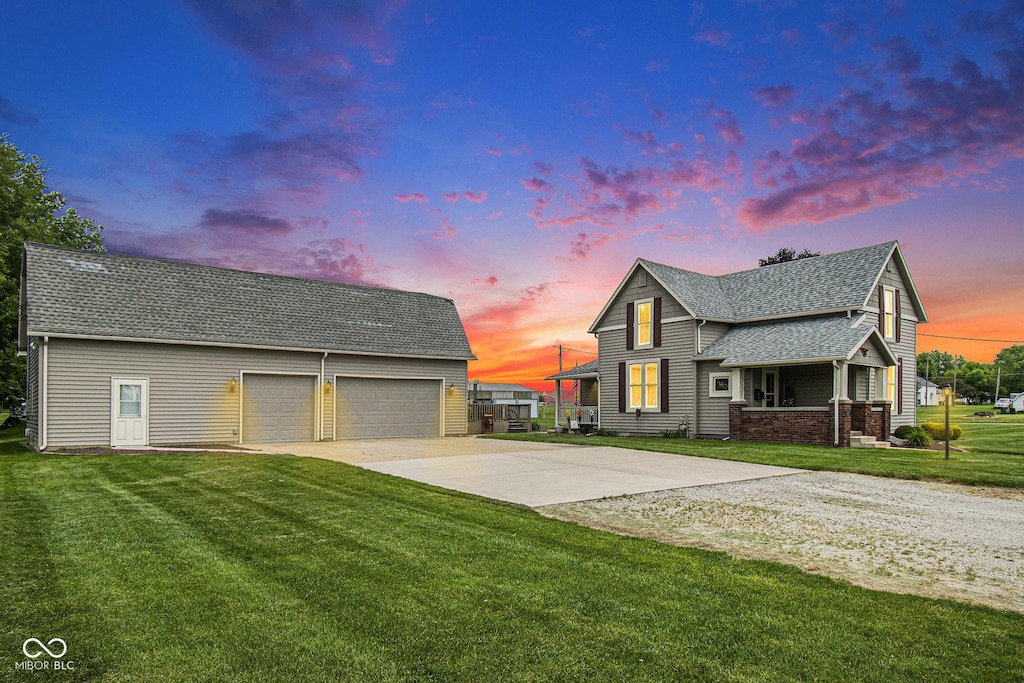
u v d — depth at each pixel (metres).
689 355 22.94
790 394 21.92
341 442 21.66
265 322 22.09
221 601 5.15
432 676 3.91
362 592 5.38
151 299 20.23
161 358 19.31
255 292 23.12
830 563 6.42
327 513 8.61
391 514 8.55
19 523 7.88
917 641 4.43
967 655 4.21
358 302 25.58
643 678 3.89
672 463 14.48
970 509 9.29
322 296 24.86
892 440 20.70
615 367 25.84
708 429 22.39
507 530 7.66
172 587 5.48
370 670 3.98
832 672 3.96
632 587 5.53
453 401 26.00
